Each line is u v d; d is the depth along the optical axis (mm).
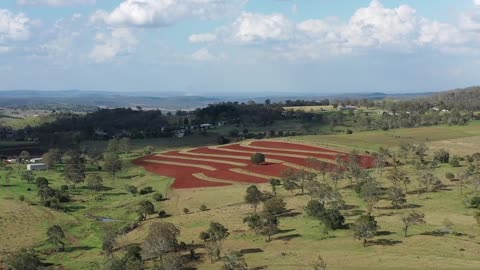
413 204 117188
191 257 90500
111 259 88375
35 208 133250
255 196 119875
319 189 121688
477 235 92125
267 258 85312
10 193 151375
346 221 105688
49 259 98438
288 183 133625
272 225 99188
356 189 128875
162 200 139250
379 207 116625
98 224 122875
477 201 111125
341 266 77188
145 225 117312
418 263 76125
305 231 101812
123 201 144125
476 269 71688
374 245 88562
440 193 125562
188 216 120312
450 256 79938
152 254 89625
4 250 101562
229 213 119312
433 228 97250
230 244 97000
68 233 116000
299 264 80125
